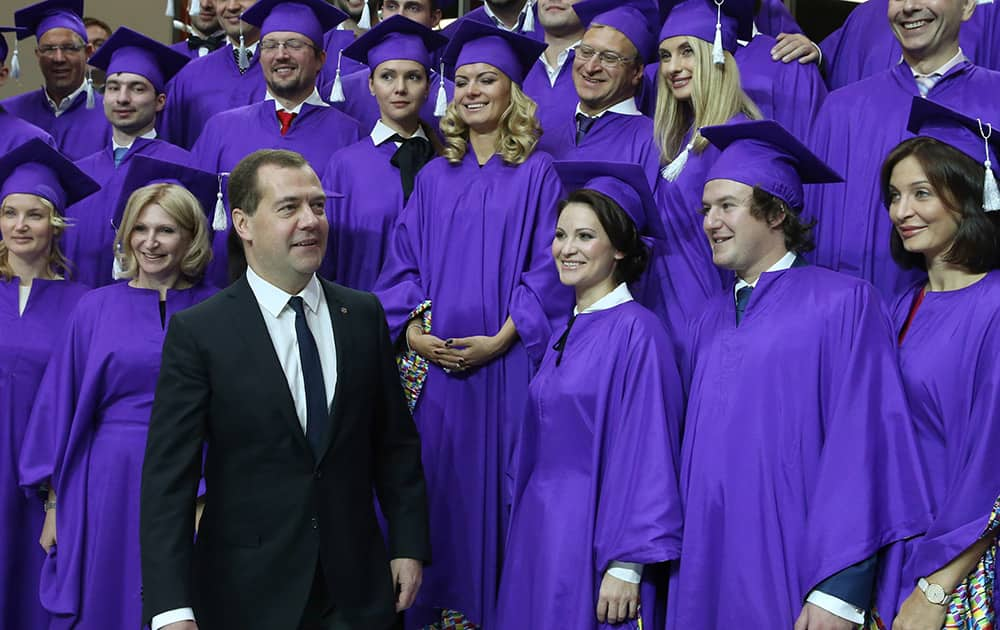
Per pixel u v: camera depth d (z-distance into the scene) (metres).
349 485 3.03
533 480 3.56
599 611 3.31
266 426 2.93
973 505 2.82
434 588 3.92
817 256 3.88
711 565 3.16
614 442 3.40
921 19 3.66
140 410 4.09
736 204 3.25
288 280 3.04
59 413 4.13
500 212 4.02
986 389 2.89
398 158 4.48
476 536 3.89
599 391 3.44
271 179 2.98
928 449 3.02
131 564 4.00
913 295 3.21
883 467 2.99
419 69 4.49
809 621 2.96
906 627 2.87
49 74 5.65
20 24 5.70
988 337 2.94
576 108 4.52
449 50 4.29
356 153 4.54
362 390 3.08
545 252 3.94
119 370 4.07
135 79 4.99
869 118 3.79
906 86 3.76
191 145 5.57
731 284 3.57
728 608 3.11
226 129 4.90
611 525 3.31
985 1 3.86
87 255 4.93
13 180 4.41
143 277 4.19
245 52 5.52
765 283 3.24
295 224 2.97
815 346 3.12
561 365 3.56
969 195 3.03
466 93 4.12
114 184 4.99
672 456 3.32
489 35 4.19
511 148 4.07
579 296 3.66
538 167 4.05
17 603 4.27
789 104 4.14
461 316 4.00
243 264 4.29
